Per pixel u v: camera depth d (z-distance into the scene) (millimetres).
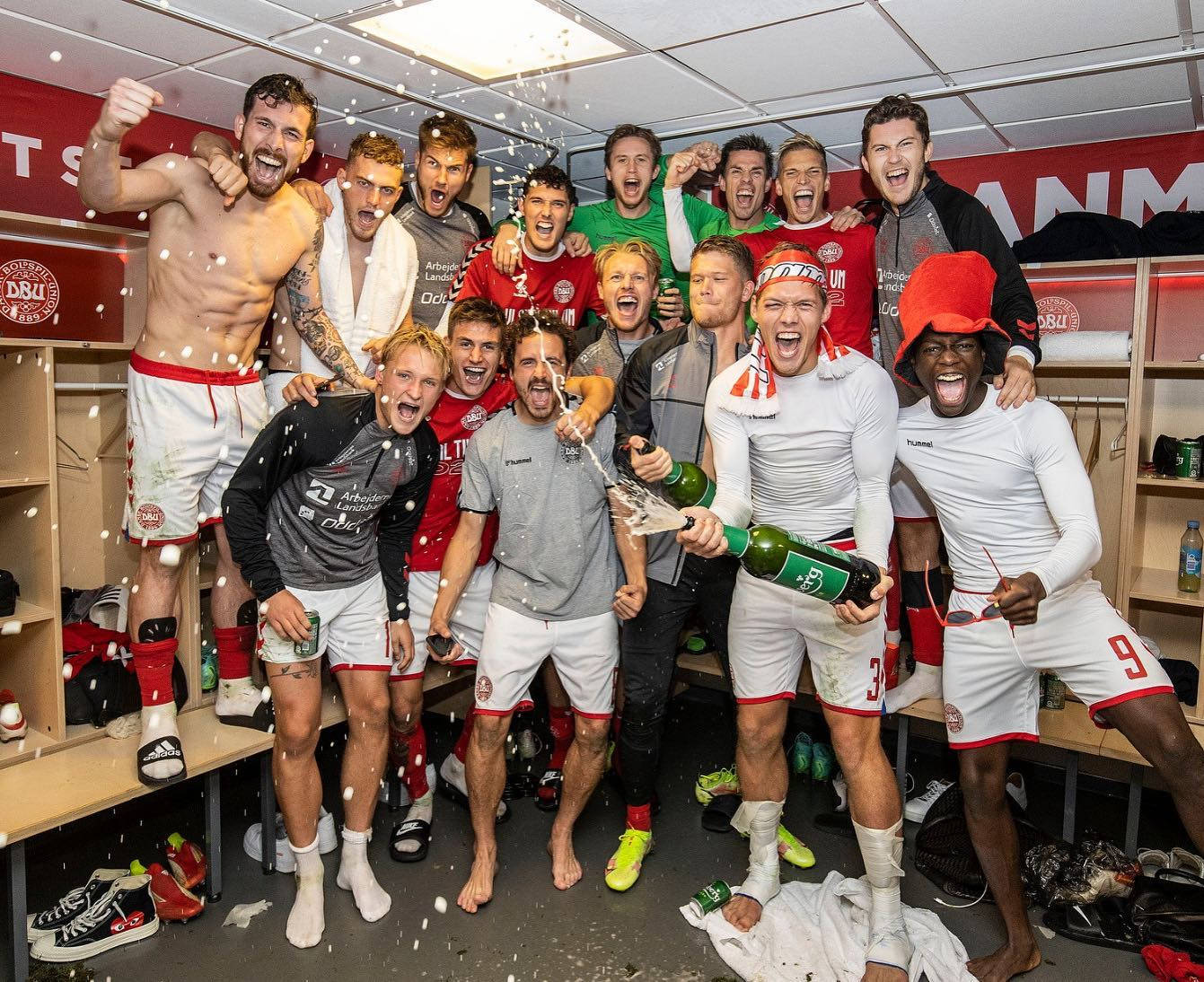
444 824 3152
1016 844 2404
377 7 2619
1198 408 3576
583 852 2959
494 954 2396
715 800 3207
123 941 2408
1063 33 2766
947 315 2178
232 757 2576
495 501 2660
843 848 3033
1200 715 3025
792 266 2195
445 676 3207
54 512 2596
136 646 2449
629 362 2834
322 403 2361
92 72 3211
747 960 2355
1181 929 2443
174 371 2451
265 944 2428
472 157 3213
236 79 3266
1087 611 2262
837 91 3344
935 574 3021
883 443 2275
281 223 2561
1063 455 2223
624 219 3525
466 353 2676
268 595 2340
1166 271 3471
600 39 2857
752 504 2508
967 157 4160
